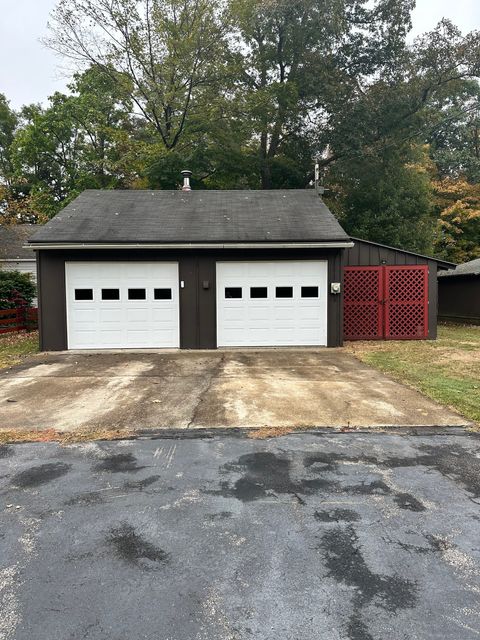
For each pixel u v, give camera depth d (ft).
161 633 6.17
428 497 10.12
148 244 31.63
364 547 8.18
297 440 13.80
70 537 8.57
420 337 37.91
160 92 63.41
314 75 61.57
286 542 8.35
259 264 33.35
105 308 32.94
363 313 37.83
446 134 95.76
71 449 13.16
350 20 63.05
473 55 55.62
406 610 6.57
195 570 7.55
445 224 74.79
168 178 64.80
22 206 48.11
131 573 7.47
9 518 9.28
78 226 33.68
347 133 60.23
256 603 6.75
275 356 29.78
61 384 21.53
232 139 64.49
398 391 19.62
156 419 15.88
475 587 7.08
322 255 33.40
